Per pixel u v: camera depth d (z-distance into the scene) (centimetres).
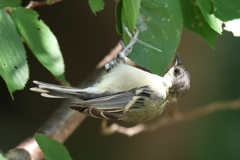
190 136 1359
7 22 507
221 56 1317
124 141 1405
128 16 560
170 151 1372
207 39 698
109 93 638
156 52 592
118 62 676
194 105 1308
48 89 572
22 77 492
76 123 843
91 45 1344
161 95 688
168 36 592
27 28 564
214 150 1325
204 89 1316
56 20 1320
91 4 538
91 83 914
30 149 706
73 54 1339
